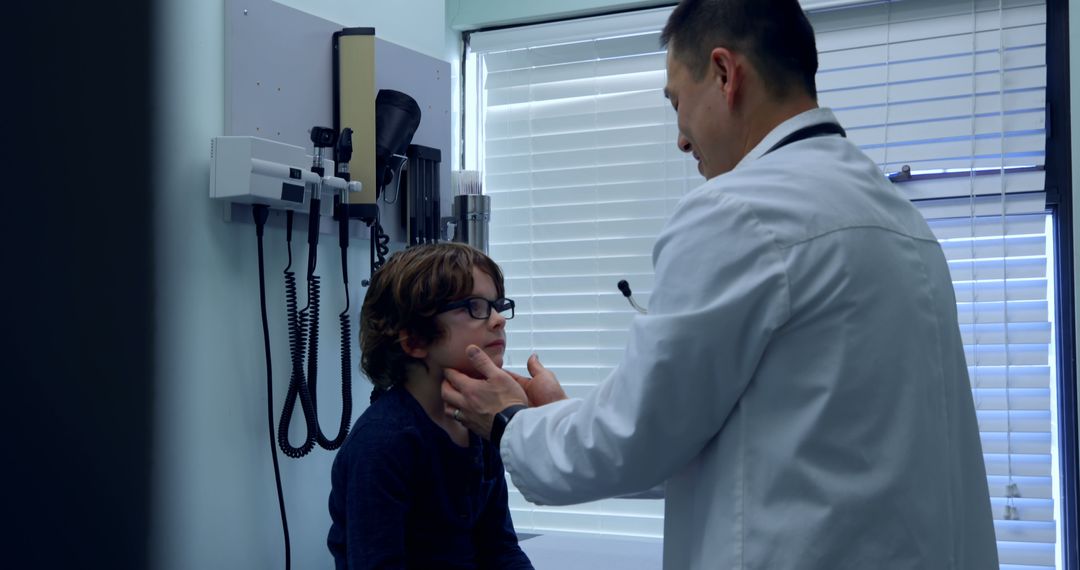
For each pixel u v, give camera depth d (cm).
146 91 36
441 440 127
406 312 127
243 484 148
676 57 101
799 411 83
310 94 162
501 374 110
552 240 267
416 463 125
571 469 92
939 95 232
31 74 36
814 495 82
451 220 195
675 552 94
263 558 152
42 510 44
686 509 94
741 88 95
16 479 44
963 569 91
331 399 169
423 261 129
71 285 39
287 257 160
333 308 170
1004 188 226
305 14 162
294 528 160
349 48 167
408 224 182
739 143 98
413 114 176
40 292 39
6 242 39
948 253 230
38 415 41
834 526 81
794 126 94
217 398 143
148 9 36
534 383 127
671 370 83
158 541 42
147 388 40
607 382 92
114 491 42
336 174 161
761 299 83
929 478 85
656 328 85
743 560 83
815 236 84
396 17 191
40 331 40
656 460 86
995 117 227
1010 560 220
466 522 130
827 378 82
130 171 37
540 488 96
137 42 35
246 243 150
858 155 96
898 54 236
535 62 272
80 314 39
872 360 83
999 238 228
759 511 83
